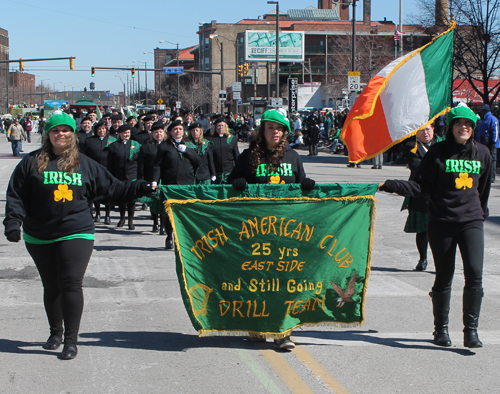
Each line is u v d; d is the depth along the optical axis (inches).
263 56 2768.2
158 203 418.6
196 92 3521.2
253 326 197.5
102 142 487.8
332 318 201.0
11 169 906.1
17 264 330.3
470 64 1138.7
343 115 1205.1
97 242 403.9
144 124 567.2
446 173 194.2
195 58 4252.0
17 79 6072.8
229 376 177.6
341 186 197.0
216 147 475.5
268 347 203.6
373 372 181.0
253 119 1723.7
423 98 275.1
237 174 207.8
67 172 182.5
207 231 194.2
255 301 196.4
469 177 193.8
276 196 195.5
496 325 227.8
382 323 230.8
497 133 709.9
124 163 466.3
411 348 202.7
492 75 1189.7
